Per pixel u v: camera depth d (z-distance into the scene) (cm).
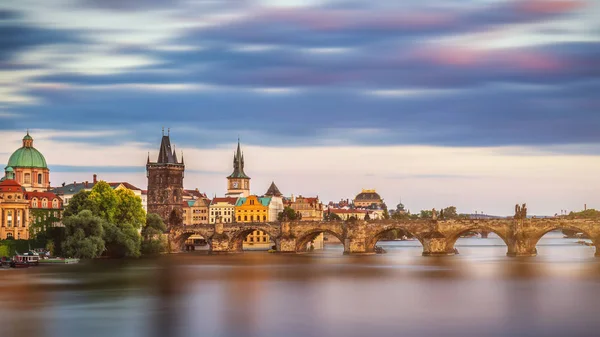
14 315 15325
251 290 19088
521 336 13225
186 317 15038
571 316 15012
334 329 13838
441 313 15400
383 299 17350
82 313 15512
